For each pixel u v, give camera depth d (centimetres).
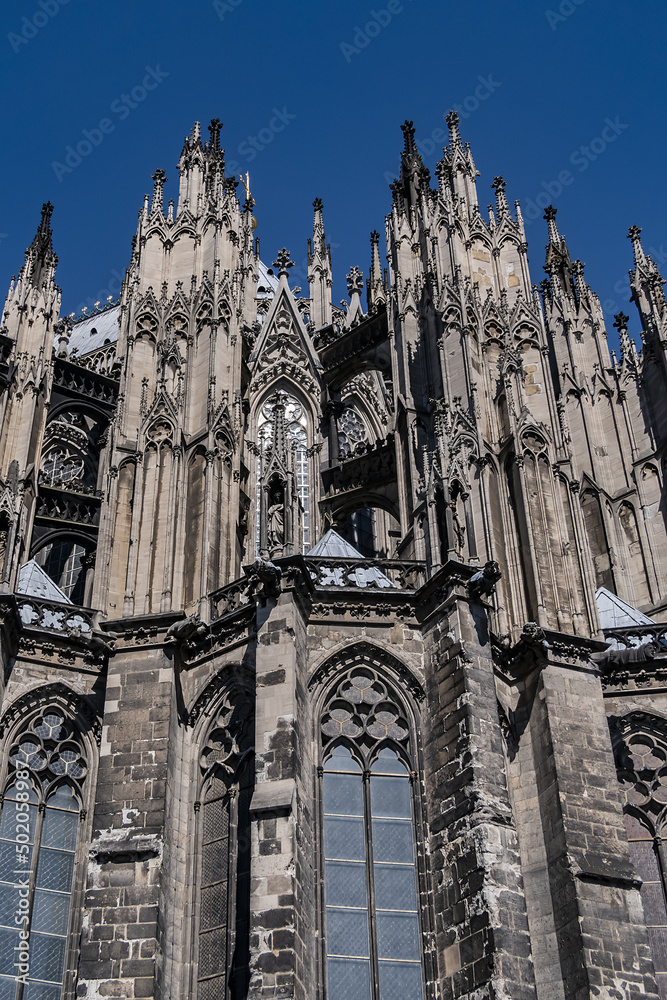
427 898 4225
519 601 5009
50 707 4859
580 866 4309
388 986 4106
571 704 4706
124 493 5481
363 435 7362
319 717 4553
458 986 3984
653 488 6456
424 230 6166
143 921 4200
